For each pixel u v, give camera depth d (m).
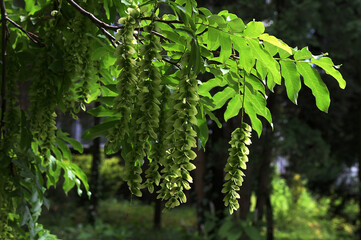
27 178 2.22
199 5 6.49
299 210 11.96
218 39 1.80
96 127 1.93
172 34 1.77
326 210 12.69
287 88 1.93
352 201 12.24
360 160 10.23
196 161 8.13
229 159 1.61
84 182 2.59
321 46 8.17
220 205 8.34
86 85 1.89
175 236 9.62
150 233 9.98
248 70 1.79
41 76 1.83
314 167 8.45
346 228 11.92
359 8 8.35
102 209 11.98
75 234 9.50
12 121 1.96
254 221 7.70
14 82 2.00
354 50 8.36
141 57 1.60
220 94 2.08
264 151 7.37
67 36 2.00
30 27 2.24
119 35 1.52
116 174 13.30
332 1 8.11
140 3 2.00
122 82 1.49
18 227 2.12
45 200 2.29
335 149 10.39
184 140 1.44
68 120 6.59
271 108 7.31
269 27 6.18
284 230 11.36
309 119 8.41
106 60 2.25
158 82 1.49
